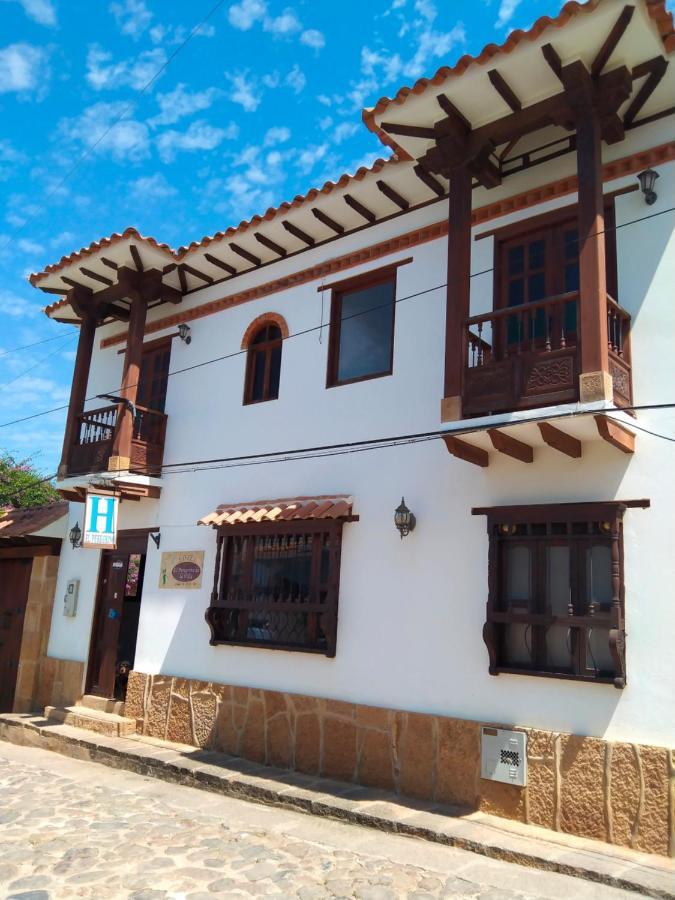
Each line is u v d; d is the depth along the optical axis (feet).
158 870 19.31
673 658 21.06
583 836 21.25
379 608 27.73
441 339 28.73
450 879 18.92
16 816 24.18
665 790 20.29
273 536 31.96
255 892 18.02
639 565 22.09
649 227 24.25
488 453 25.79
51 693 41.16
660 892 17.79
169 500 37.58
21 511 49.57
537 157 27.22
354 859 20.31
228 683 32.17
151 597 36.76
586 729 22.00
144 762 30.48
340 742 27.43
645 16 20.71
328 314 33.19
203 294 39.50
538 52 21.98
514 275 27.40
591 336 21.58
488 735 23.59
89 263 38.19
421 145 26.40
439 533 26.73
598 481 23.35
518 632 24.11
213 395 37.37
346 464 30.45
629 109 24.40
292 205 31.86
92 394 44.98
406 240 30.91
